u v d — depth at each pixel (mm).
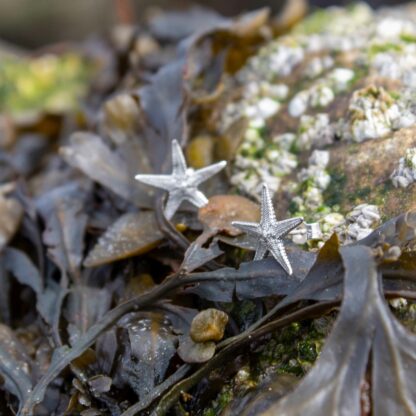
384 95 200
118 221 202
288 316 178
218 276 184
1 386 193
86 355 187
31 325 210
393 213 188
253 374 183
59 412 190
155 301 188
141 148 210
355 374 168
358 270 171
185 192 194
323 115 208
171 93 213
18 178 229
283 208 198
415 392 167
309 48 228
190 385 180
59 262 205
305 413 165
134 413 178
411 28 225
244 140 213
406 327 177
